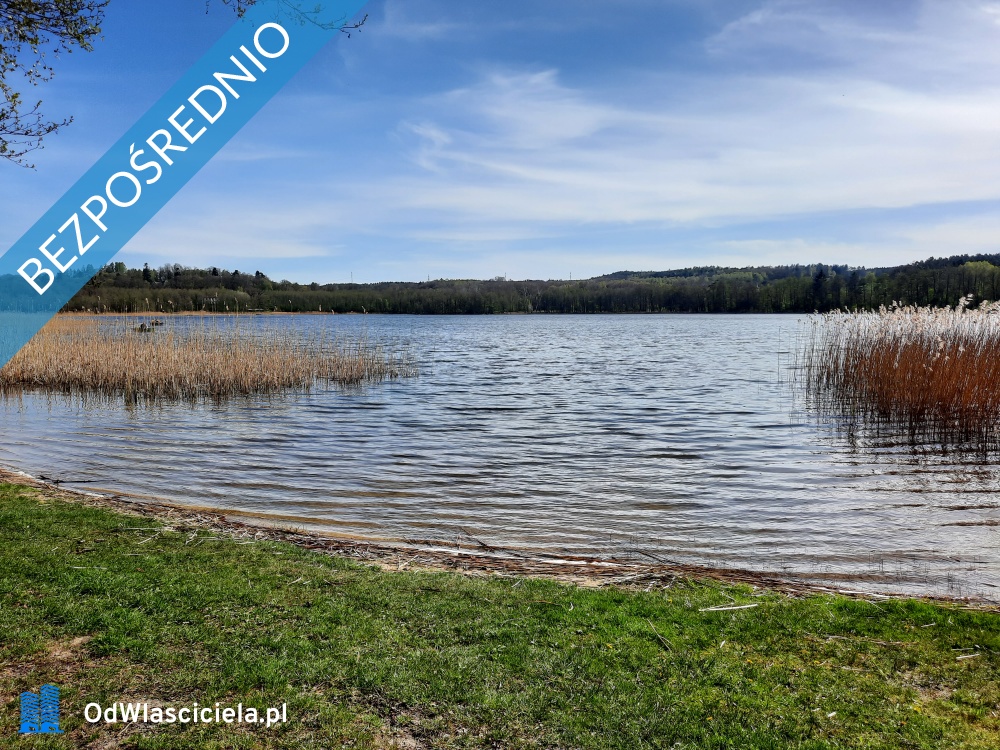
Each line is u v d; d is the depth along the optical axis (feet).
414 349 128.06
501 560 21.38
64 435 43.86
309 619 15.26
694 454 38.93
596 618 15.80
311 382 70.74
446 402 60.18
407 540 23.70
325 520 26.25
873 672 13.48
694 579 19.25
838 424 48.19
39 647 13.62
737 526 25.85
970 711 12.12
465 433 45.52
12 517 22.52
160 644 13.88
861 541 24.13
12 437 43.04
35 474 33.06
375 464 36.35
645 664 13.61
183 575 17.69
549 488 31.42
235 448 40.27
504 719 11.64
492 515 27.22
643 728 11.46
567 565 20.84
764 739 11.26
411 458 37.91
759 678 13.17
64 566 17.93
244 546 20.62
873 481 32.83
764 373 82.23
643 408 56.54
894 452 39.34
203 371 64.08
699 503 29.01
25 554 18.84
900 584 19.93
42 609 15.25
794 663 13.82
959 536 24.66
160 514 24.61
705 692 12.63
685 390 67.82
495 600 16.81
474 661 13.51
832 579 20.39
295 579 17.81
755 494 30.45
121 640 13.93
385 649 13.91
